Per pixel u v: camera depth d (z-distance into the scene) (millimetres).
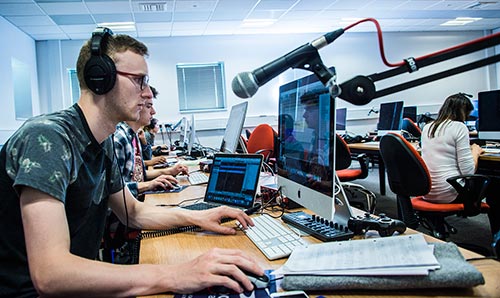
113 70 915
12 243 835
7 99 5344
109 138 1117
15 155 782
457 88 8492
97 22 5746
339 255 729
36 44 6602
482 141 3461
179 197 1705
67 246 706
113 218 1786
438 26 7914
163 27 6348
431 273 615
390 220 957
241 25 6656
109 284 658
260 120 7488
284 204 1327
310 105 1063
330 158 915
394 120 4371
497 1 6234
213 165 1518
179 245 996
